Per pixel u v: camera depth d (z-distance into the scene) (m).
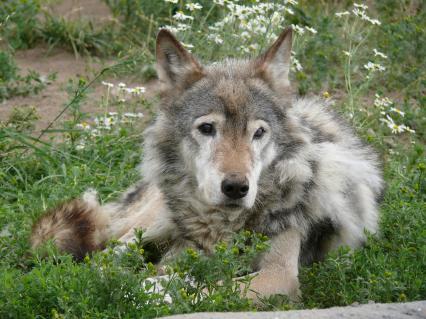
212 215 9.77
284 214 9.73
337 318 7.00
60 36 19.38
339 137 10.76
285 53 10.02
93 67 18.38
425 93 17.31
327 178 9.99
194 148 9.48
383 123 14.84
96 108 16.31
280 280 9.23
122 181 13.07
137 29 19.38
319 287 8.79
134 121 14.80
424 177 12.16
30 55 19.12
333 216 10.05
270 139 9.51
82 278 8.09
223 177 8.84
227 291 7.99
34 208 11.67
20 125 14.41
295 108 10.15
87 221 10.82
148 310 7.62
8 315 7.77
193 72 9.87
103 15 20.58
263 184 9.63
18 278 8.60
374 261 9.19
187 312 7.64
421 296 8.75
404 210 10.47
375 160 11.41
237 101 9.37
